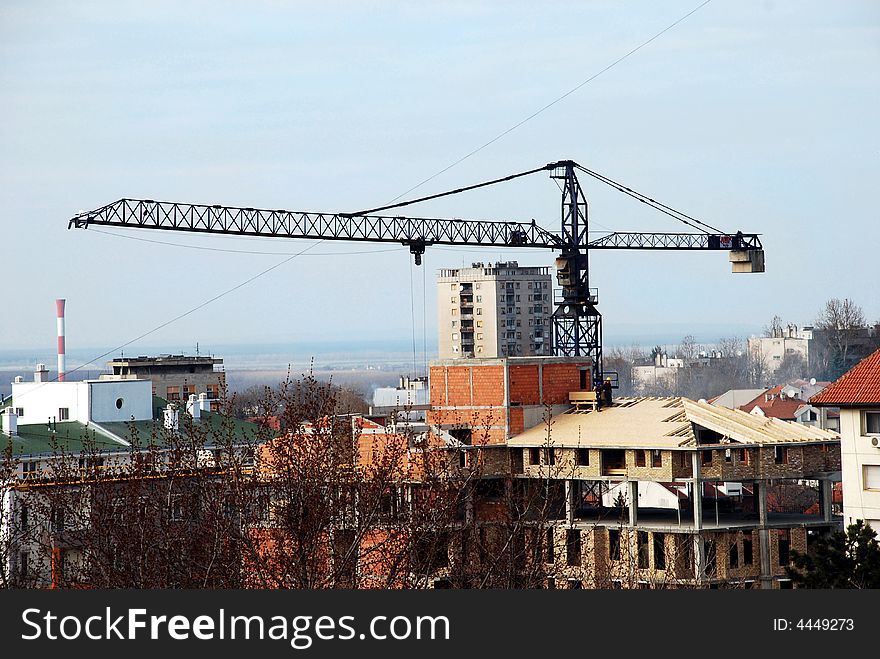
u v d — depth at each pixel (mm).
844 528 192500
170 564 139000
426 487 143375
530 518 195125
